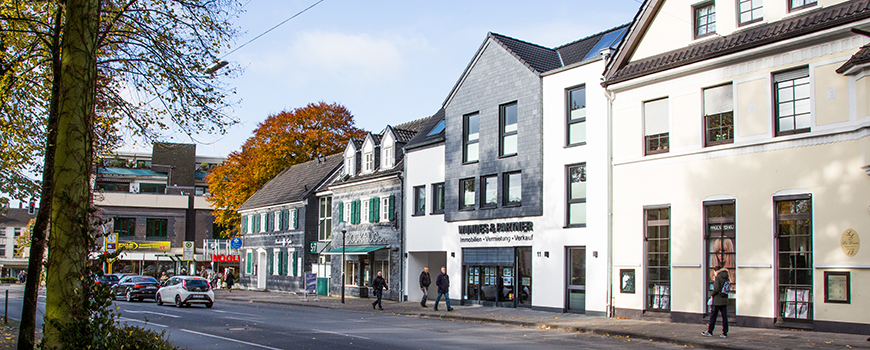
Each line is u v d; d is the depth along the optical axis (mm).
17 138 15289
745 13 19391
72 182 9445
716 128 19672
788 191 17719
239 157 56375
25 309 11883
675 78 20719
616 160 22500
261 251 50500
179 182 80812
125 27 13258
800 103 17750
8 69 14398
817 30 17109
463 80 30016
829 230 16812
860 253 16156
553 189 25297
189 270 67938
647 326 18922
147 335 10242
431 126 34312
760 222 18281
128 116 13820
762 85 18484
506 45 27766
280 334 17516
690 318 19766
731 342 15141
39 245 12062
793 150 17688
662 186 20922
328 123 55000
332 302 33719
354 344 15297
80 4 9703
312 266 43812
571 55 27766
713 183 19500
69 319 9266
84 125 9609
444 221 30750
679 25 20984
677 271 20234
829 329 16641
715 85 19688
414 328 19750
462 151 29797
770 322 17859
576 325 19453
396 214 34500
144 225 70938
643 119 21781
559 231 24891
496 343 15703
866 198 16125
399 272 33875
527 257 26594
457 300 29703
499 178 27703
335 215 40844
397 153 35938
